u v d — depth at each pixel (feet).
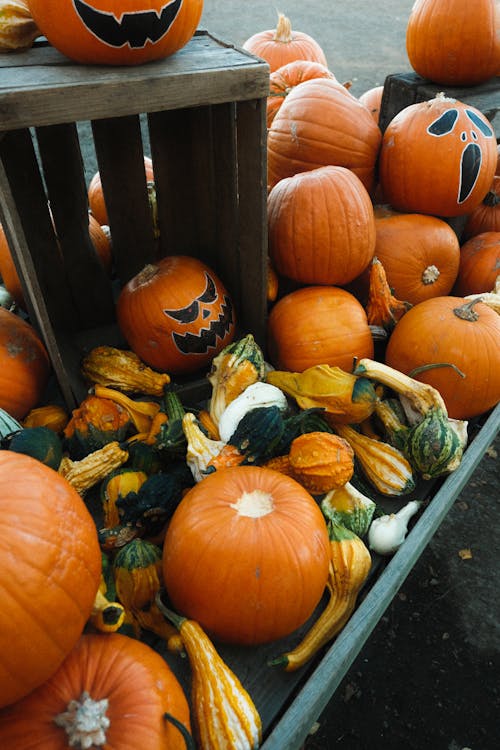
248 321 7.27
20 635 3.23
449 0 7.97
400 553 5.00
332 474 5.06
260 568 4.06
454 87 8.72
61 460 5.42
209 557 4.11
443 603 7.79
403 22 30.96
